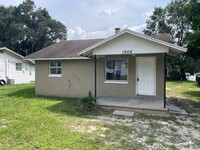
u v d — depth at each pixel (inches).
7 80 884.6
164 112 341.7
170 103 441.4
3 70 875.4
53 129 254.7
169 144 219.0
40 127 260.1
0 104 406.0
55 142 215.0
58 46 604.1
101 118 315.0
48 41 1892.2
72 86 506.9
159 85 433.1
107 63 471.8
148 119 312.5
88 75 488.1
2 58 872.3
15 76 934.4
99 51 390.0
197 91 660.7
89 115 331.3
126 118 316.8
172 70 1268.5
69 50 537.3
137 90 449.7
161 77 430.6
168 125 284.8
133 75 447.2
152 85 439.8
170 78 1263.5
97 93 478.6
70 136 233.6
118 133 248.8
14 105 398.0
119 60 460.8
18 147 200.7
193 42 510.3
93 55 417.4
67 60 509.7
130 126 277.6
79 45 572.7
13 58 925.2
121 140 227.1
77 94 501.4
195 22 483.8
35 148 200.4
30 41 1844.2
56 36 2004.2
